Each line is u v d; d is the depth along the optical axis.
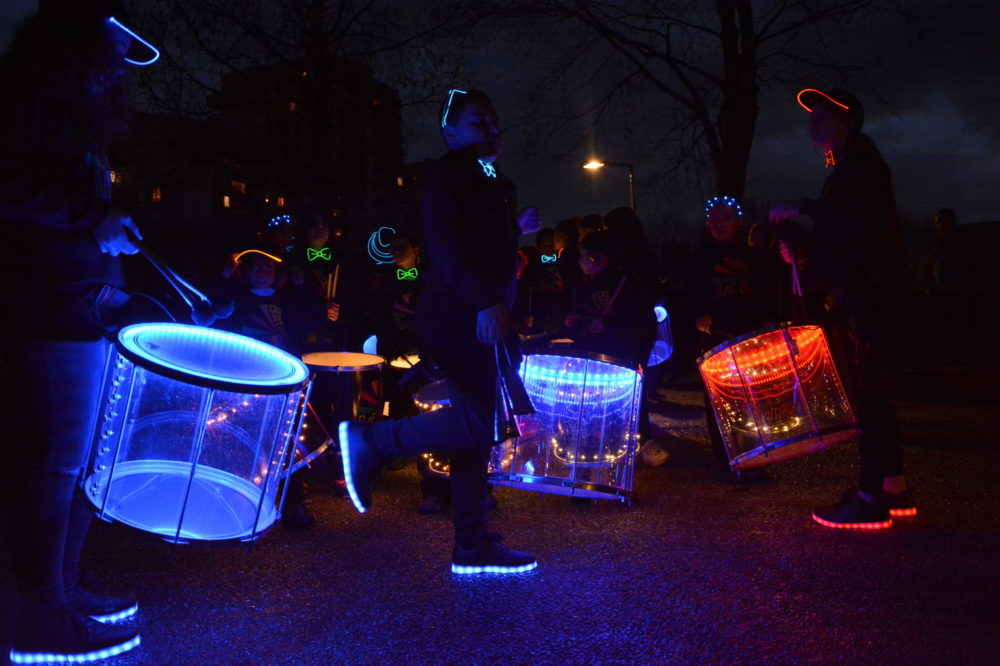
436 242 3.55
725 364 4.57
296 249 5.97
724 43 17.44
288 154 19.52
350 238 19.64
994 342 9.97
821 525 4.45
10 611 3.24
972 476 5.48
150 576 3.73
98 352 2.90
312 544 4.26
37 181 2.59
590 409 4.56
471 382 3.64
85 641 2.86
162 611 3.32
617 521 4.64
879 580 3.58
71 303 2.78
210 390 2.80
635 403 4.65
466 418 3.63
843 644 2.95
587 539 4.30
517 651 2.94
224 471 2.92
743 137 17.48
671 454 6.62
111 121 2.89
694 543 4.19
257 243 5.42
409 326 5.84
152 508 2.81
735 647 2.95
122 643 2.92
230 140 19.84
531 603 3.40
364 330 5.97
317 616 3.28
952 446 6.59
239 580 3.69
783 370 4.41
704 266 5.95
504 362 3.63
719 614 3.25
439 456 4.87
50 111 2.66
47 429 2.77
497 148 3.72
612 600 3.42
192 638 3.06
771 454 4.48
